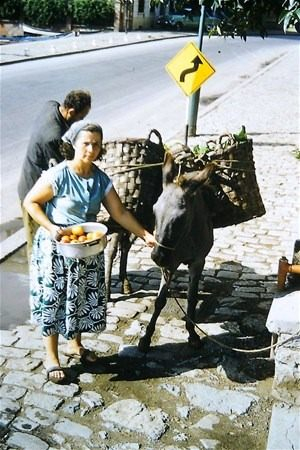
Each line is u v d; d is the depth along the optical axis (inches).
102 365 203.9
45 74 946.7
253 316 241.6
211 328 231.0
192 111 570.3
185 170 204.2
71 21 2000.5
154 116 679.7
